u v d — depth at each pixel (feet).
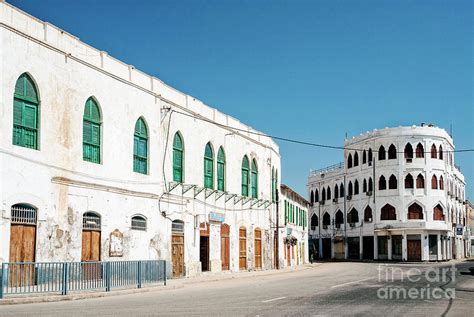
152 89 98.73
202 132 115.14
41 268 59.98
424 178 226.38
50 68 74.79
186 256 106.42
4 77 67.10
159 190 98.78
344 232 254.27
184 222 106.63
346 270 138.92
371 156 236.84
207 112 118.83
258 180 144.46
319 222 279.90
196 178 111.86
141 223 93.81
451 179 244.01
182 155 107.96
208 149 118.83
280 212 163.53
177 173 106.01
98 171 83.41
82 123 80.89
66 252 75.97
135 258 91.35
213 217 116.98
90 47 83.25
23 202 69.10
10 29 68.13
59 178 75.20
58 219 74.90
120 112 89.51
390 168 229.45
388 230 226.58
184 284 84.99
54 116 75.20
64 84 77.36
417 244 224.74
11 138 67.82
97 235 83.15
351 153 253.44
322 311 47.75
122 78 90.07
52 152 74.49
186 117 109.29
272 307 50.80
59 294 60.59
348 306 51.98
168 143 102.63
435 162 228.22
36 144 72.33
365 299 59.06
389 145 230.68
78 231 78.59
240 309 49.03
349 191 254.47
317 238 280.92
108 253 84.69
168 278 99.25
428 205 224.94
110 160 86.48
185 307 50.75
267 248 148.36
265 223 147.95
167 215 100.89
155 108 98.94
